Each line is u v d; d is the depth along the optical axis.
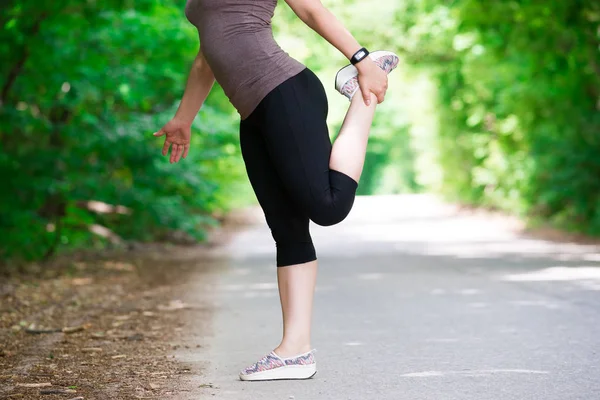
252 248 21.25
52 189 14.87
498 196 35.06
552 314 9.21
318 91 5.60
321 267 15.88
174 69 17.84
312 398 5.54
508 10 21.02
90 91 16.11
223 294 11.86
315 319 9.30
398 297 11.14
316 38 38.47
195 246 21.69
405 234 26.47
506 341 7.62
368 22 37.81
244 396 5.62
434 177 47.31
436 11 31.81
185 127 6.34
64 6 13.95
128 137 17.08
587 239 21.78
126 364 6.80
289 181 5.56
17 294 11.62
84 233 18.70
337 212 5.55
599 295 10.70
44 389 5.84
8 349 7.56
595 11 20.25
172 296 11.66
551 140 26.45
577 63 21.19
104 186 17.30
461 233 26.30
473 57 31.42
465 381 5.98
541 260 16.20
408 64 39.75
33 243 15.35
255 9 5.54
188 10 5.75
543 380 5.96
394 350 7.31
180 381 6.12
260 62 5.50
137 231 21.83
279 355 6.13
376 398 5.52
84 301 11.07
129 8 16.58
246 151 5.91
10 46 14.37
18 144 16.12
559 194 25.73
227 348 7.57
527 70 25.61
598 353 6.92
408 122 62.34
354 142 5.58
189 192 20.59
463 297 10.94
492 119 35.66
